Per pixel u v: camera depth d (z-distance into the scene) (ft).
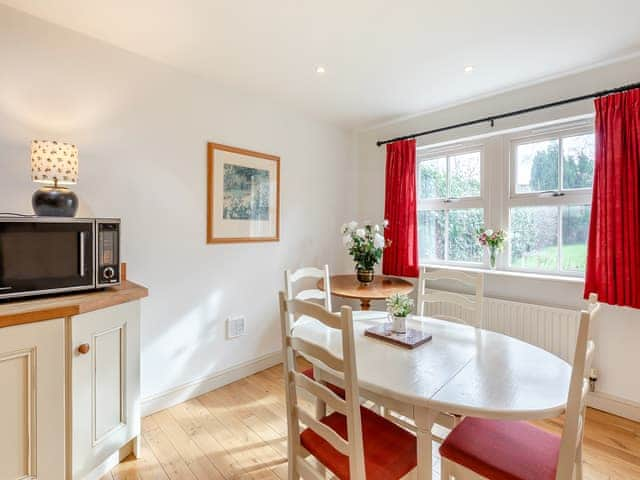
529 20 5.66
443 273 6.88
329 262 11.47
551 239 8.24
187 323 7.74
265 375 9.09
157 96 7.15
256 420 6.90
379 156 11.68
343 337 3.24
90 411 4.76
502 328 8.34
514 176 8.84
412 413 3.72
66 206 5.06
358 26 5.87
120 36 6.23
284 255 9.98
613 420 6.76
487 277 8.89
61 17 5.65
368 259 9.40
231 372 8.64
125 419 5.39
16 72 5.47
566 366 4.25
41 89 5.71
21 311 4.01
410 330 5.55
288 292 6.45
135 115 6.83
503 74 7.68
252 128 8.98
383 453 3.75
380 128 11.62
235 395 7.96
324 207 11.25
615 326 6.91
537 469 3.43
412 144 10.30
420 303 7.09
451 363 4.34
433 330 5.68
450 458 3.79
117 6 5.34
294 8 5.38
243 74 7.77
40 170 4.92
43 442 4.26
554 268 8.18
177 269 7.54
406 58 6.98
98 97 6.34
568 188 7.97
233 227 8.59
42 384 4.23
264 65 7.33
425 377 3.94
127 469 5.46
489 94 8.79
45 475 4.28
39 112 5.70
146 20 5.73
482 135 9.12
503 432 4.04
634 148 6.46
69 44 5.99
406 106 9.73
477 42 6.37
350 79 8.01
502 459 3.57
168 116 7.33
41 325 4.20
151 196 7.09
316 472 3.89
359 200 12.40
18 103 5.50
